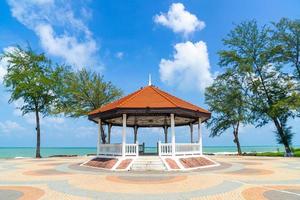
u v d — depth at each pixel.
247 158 33.34
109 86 45.22
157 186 12.38
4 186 12.69
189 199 9.76
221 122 44.84
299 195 10.31
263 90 41.00
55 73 38.75
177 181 13.75
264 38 41.06
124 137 20.27
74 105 42.91
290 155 39.25
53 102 39.12
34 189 11.88
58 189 11.83
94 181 13.96
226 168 20.06
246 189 11.51
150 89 23.73
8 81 35.69
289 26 39.12
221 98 45.06
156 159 19.56
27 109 38.03
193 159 21.11
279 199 9.63
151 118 25.61
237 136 45.84
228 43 42.88
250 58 40.97
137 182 13.55
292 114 38.50
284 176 15.57
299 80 39.41
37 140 37.88
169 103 20.72
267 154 43.59
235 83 43.19
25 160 31.06
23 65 37.00
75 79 43.12
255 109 40.78
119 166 19.30
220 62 43.56
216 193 10.73
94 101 43.81
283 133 40.00
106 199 9.88
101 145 22.92
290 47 39.41
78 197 10.22
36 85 36.56
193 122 27.02
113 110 20.47
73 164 24.41
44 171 18.80
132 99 21.70
